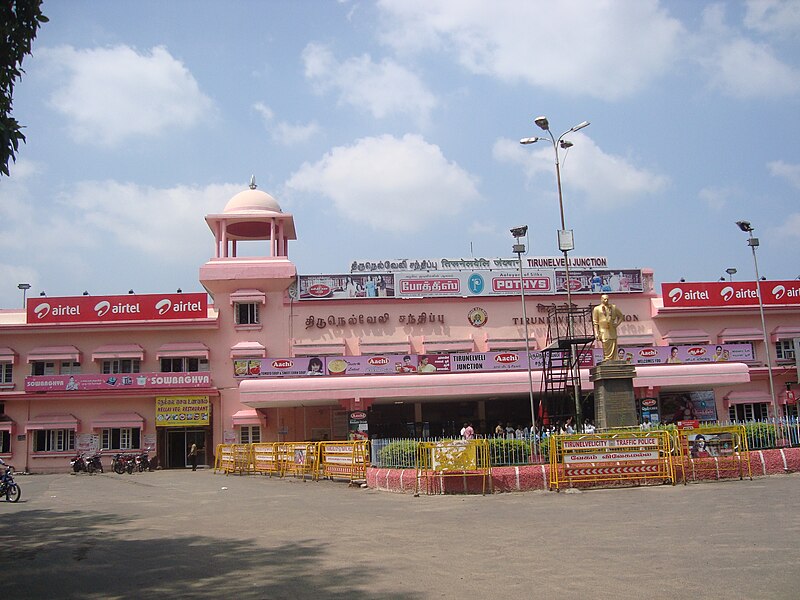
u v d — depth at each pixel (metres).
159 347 40.78
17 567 10.90
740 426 21.67
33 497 22.88
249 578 9.67
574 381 29.95
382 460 23.02
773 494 17.08
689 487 19.31
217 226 42.56
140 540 13.27
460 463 19.75
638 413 38.09
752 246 38.12
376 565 10.27
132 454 37.91
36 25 10.79
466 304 42.59
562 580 9.00
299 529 14.07
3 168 10.45
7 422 38.94
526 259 43.38
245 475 31.41
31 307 40.12
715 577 8.91
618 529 12.83
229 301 41.56
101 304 40.44
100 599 8.76
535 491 19.45
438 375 36.75
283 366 37.94
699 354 41.12
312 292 41.88
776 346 44.88
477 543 11.88
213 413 40.12
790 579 8.70
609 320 24.95
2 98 10.34
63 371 40.56
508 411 41.94
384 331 41.88
